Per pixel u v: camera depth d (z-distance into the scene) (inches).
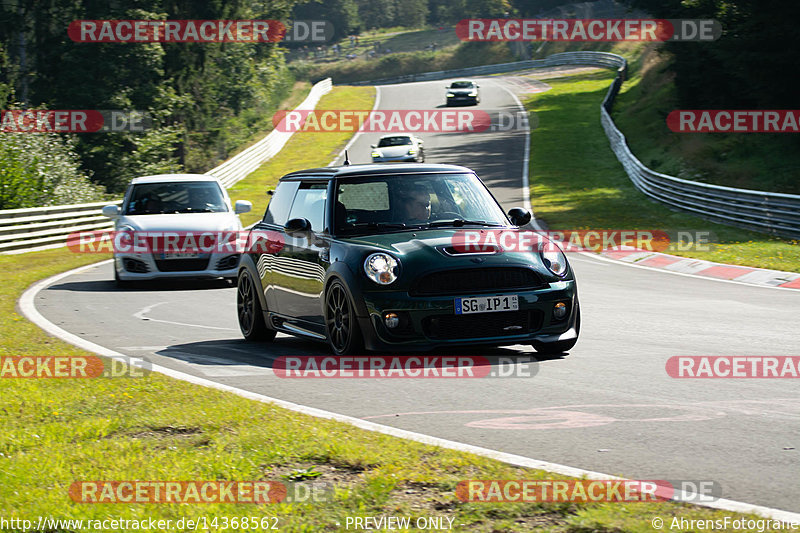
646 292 1929.1
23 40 5821.9
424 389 942.4
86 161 5767.7
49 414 829.8
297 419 778.8
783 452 679.7
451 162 5693.9
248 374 1051.3
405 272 1048.2
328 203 1188.5
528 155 5816.9
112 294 2038.6
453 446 691.4
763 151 4419.3
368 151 6358.3
